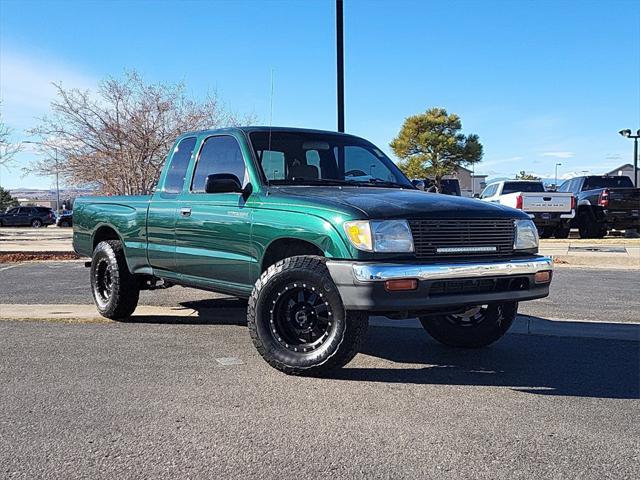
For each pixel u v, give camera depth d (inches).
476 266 182.2
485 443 141.9
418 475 125.9
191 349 229.6
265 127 240.1
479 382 190.5
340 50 494.3
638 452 137.3
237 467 129.7
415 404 169.0
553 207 748.0
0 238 970.1
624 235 850.8
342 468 129.1
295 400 171.5
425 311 185.9
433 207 188.9
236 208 215.9
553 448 139.3
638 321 284.4
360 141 260.8
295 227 193.2
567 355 225.3
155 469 128.8
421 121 2021.4
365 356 222.8
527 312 307.1
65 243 812.6
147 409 164.1
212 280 231.5
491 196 863.1
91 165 792.9
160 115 808.9
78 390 180.1
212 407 165.6
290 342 194.2
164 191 260.1
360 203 187.6
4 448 139.3
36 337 250.1
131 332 260.4
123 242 274.5
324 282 182.7
